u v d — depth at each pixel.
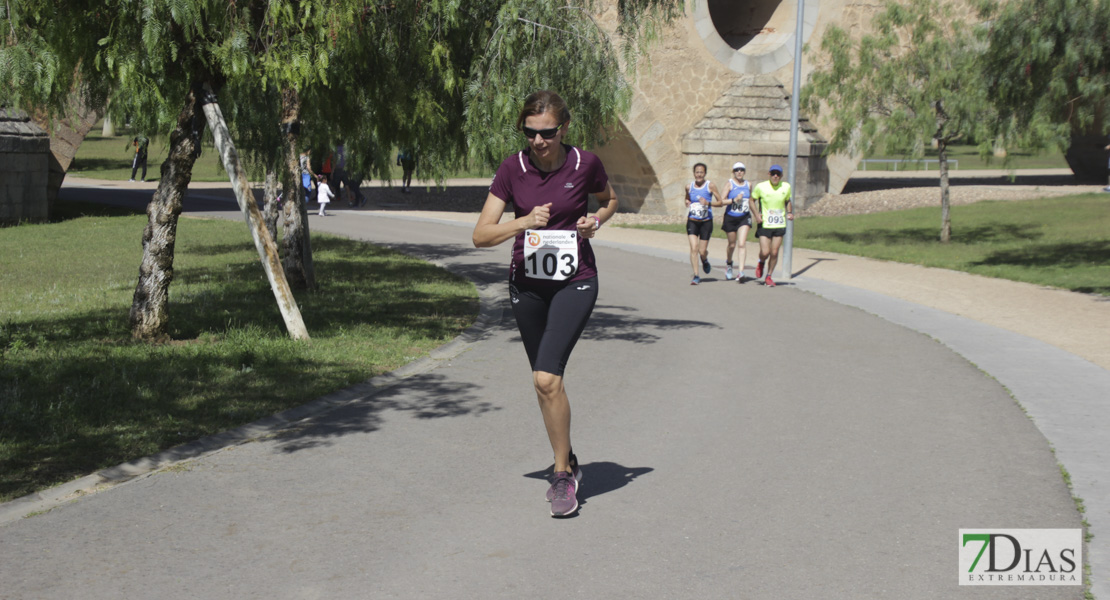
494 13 9.56
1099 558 4.09
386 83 10.52
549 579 3.90
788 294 13.04
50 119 9.10
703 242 14.12
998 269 15.23
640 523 4.54
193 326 9.55
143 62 7.79
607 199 4.76
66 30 7.68
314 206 30.17
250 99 13.78
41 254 16.78
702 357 8.70
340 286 13.07
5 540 4.23
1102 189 29.47
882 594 3.76
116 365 7.51
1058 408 6.72
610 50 9.45
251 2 8.26
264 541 4.27
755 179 26.86
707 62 27.27
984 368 8.13
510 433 6.09
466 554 4.15
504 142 9.12
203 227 22.25
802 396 7.16
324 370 7.65
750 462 5.51
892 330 10.13
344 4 8.12
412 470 5.32
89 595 3.71
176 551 4.15
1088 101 14.30
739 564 4.05
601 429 6.26
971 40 18.72
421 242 20.42
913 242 19.70
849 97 19.88
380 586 3.82
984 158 18.25
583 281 4.58
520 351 8.89
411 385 7.43
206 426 6.01
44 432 5.73
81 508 4.64
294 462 5.43
